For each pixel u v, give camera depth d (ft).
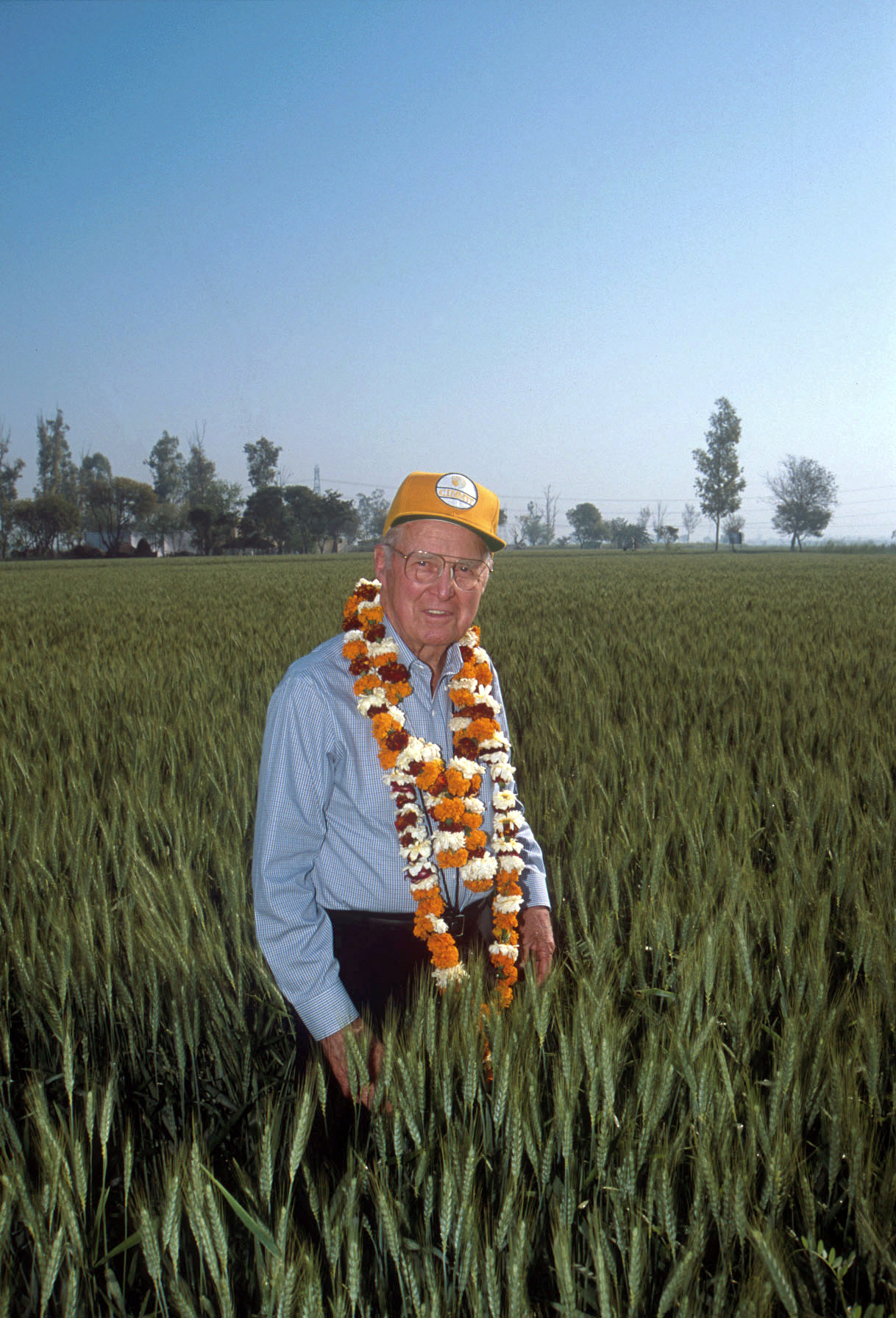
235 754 16.05
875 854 11.30
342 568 145.59
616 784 14.49
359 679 7.18
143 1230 5.09
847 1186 5.85
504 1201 5.55
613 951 8.68
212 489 395.75
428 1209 5.71
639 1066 6.45
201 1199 4.95
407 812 7.02
